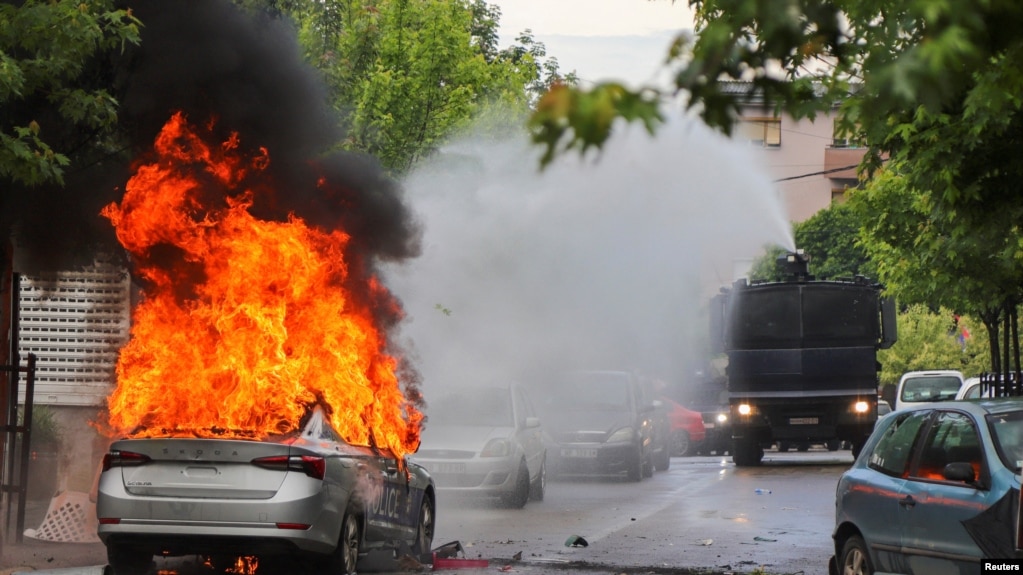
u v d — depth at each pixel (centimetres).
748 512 3002
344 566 1788
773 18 491
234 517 1688
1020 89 819
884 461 1581
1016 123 1440
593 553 2222
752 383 4825
